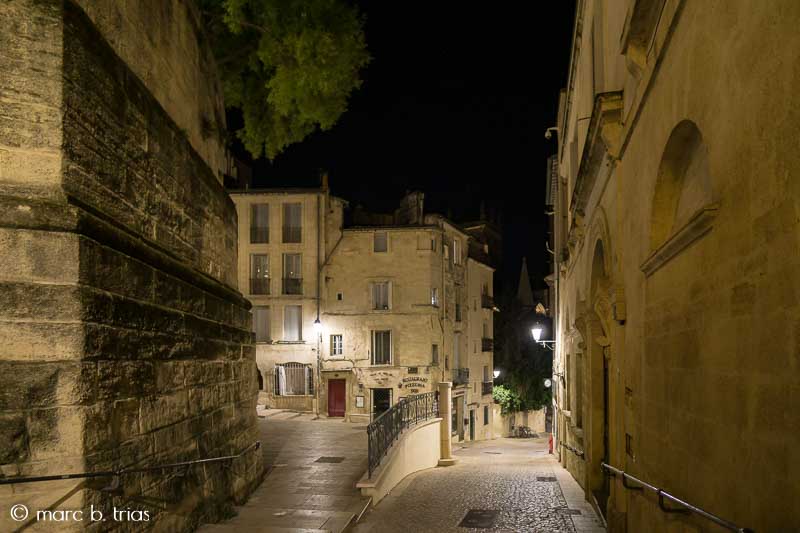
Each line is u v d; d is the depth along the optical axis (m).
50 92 4.77
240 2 11.81
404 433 15.82
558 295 22.75
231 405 8.85
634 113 6.59
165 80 7.38
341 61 12.58
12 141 4.66
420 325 33.41
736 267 3.60
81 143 5.07
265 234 33.25
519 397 45.47
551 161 22.91
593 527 9.48
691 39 4.43
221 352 8.38
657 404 5.84
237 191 33.16
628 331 7.36
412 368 33.19
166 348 6.34
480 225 48.78
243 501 9.48
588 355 11.38
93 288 4.91
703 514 3.90
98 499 4.81
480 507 11.23
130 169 5.97
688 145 5.14
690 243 4.64
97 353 4.91
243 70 14.48
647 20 5.76
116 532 5.11
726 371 3.84
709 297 4.18
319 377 32.69
